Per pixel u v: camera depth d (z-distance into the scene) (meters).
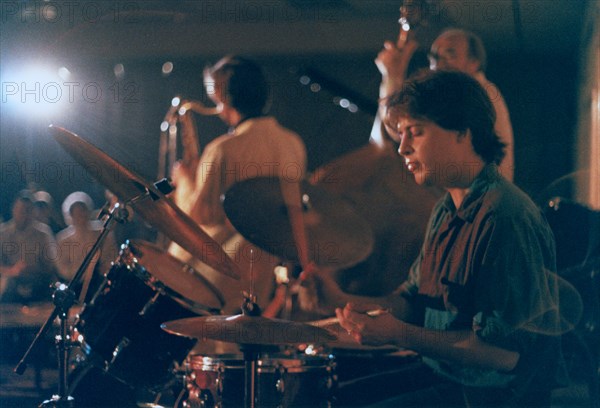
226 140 4.20
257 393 2.71
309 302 3.65
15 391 4.44
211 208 4.15
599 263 3.27
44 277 5.40
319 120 7.92
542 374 2.64
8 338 4.52
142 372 3.08
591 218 3.30
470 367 2.62
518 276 2.57
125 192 3.00
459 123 2.69
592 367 3.28
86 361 3.14
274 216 3.45
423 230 4.71
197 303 3.07
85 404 3.33
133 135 7.85
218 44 7.84
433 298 2.84
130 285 3.05
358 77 7.90
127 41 7.47
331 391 2.86
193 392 2.84
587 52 6.06
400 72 4.68
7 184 6.88
